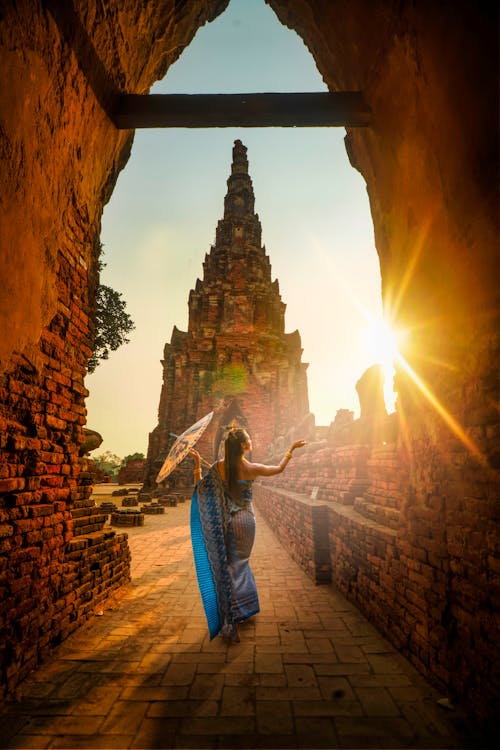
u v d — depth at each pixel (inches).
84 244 157.2
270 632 142.3
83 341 156.9
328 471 275.4
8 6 93.0
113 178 188.1
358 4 142.9
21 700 98.8
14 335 107.3
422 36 107.6
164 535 369.4
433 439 111.0
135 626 148.8
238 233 1295.5
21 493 113.5
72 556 143.5
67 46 121.2
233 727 87.4
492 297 87.7
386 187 155.8
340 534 189.5
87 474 181.2
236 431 164.6
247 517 159.6
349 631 142.9
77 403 150.9
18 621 107.7
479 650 86.7
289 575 224.7
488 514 85.4
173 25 197.0
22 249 107.7
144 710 94.1
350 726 87.4
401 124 131.9
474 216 94.2
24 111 102.9
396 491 151.6
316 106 161.9
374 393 230.8
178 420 1044.5
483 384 89.8
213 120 164.2
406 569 122.7
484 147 87.7
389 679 108.4
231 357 1035.9
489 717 82.2
